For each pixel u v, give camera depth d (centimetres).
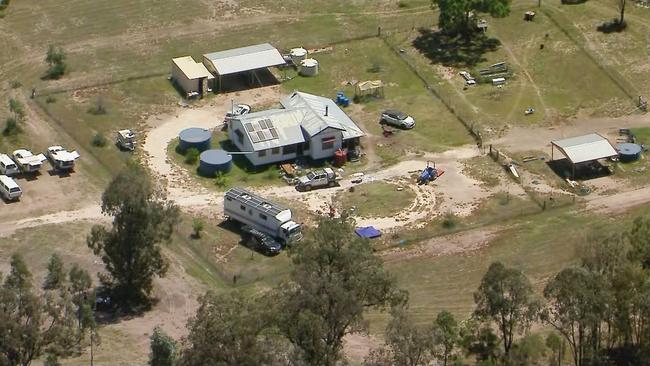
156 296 16912
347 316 14388
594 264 15025
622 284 14775
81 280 15862
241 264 17838
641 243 15438
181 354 14150
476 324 15725
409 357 13875
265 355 13162
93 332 15325
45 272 17300
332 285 14275
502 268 14800
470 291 17288
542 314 14888
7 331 13712
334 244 15075
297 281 14588
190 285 17225
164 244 18188
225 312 13238
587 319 14338
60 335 14462
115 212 16400
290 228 18062
